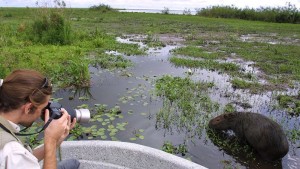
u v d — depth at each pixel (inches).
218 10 1444.4
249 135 205.8
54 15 540.4
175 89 300.8
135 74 358.6
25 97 70.6
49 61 384.5
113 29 821.9
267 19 1273.4
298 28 996.6
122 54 481.1
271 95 304.2
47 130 76.1
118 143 132.0
